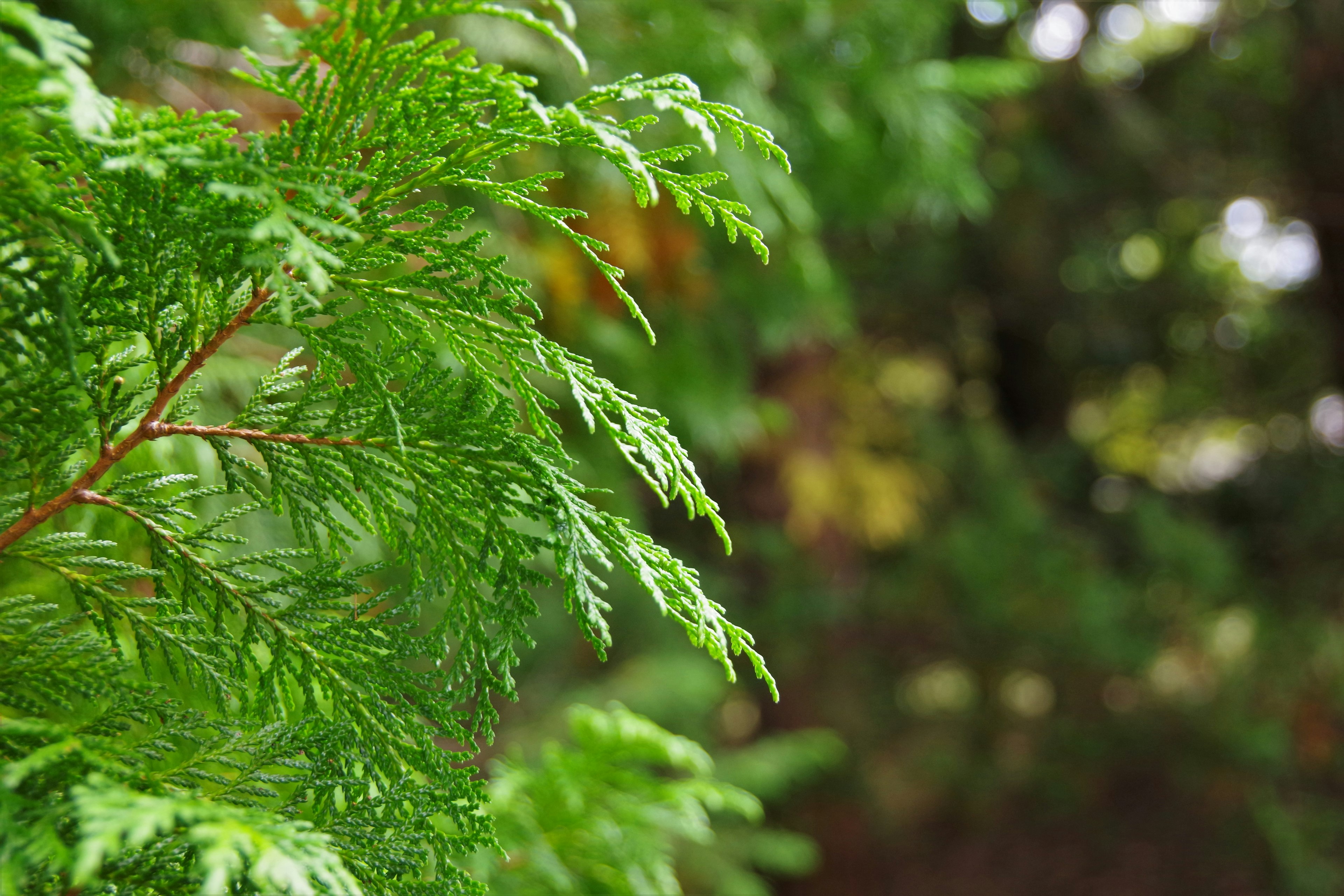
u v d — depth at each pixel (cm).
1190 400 976
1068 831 803
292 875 69
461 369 209
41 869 82
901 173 391
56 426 91
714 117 91
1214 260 935
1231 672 720
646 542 97
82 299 89
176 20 225
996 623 725
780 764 524
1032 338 1002
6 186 78
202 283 91
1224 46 787
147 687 92
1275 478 880
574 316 330
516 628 95
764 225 332
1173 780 755
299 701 141
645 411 99
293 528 103
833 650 724
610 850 184
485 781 100
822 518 736
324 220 86
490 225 287
